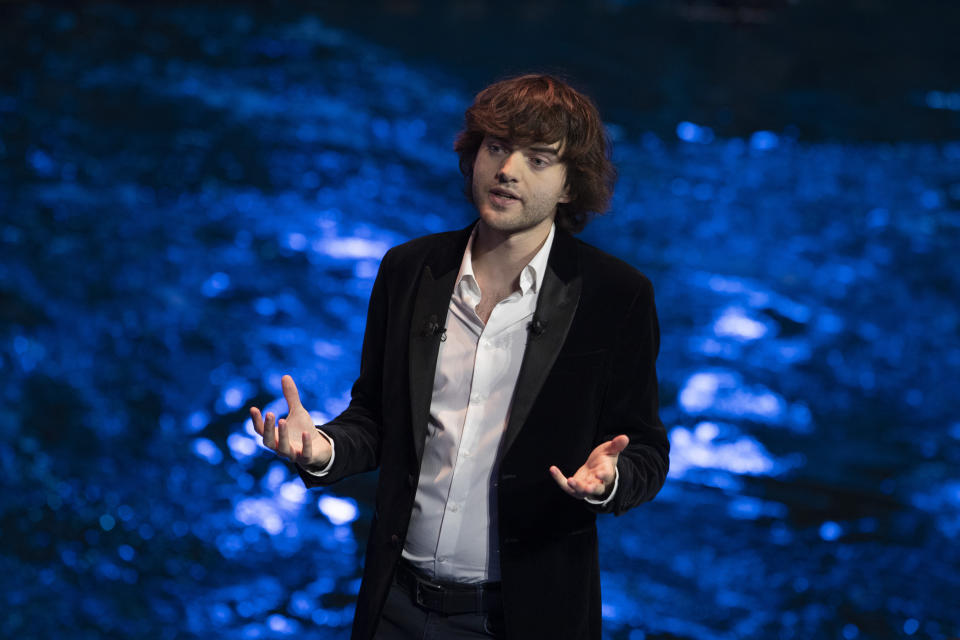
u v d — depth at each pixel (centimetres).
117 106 3706
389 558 652
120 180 3069
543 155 627
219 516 1598
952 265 2984
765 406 2105
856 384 2238
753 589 1491
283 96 4009
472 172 682
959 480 1848
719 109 4472
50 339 2119
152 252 2597
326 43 4850
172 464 1733
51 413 1848
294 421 632
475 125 642
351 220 2947
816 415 2086
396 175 3338
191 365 2073
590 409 646
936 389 2233
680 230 3117
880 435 2017
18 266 2431
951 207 3481
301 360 2139
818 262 2958
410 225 2966
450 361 657
